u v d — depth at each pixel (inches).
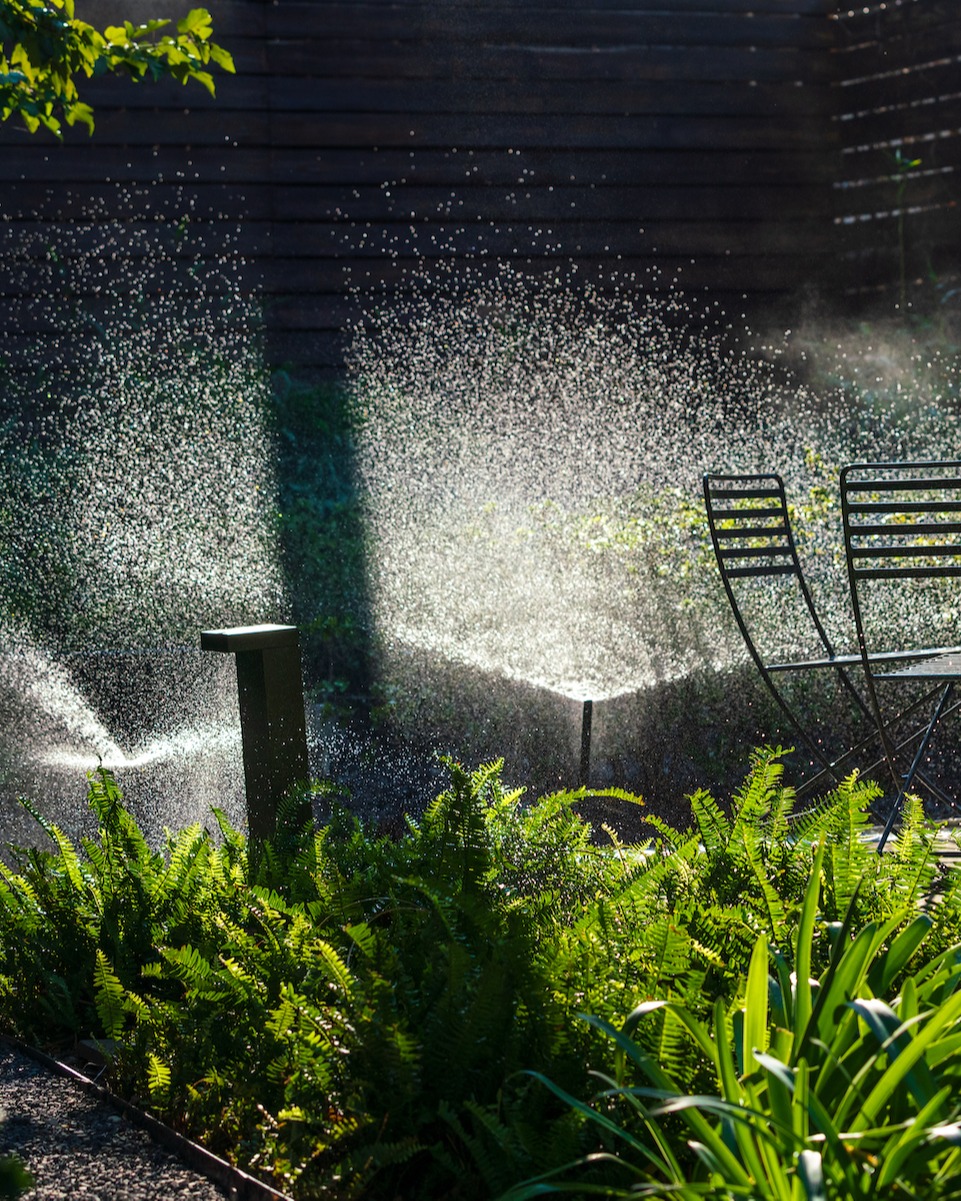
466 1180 85.4
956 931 105.7
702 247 396.2
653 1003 79.2
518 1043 90.1
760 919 107.3
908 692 228.8
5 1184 62.3
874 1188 71.6
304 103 376.8
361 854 131.5
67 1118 102.1
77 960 124.6
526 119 387.2
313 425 359.9
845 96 403.2
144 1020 107.8
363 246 380.8
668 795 210.4
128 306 367.6
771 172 400.2
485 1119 81.7
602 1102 86.7
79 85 364.2
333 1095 91.7
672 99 394.0
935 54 390.0
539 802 136.2
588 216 390.3
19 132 361.4
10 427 349.7
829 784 213.8
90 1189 90.7
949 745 224.2
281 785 141.3
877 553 155.5
